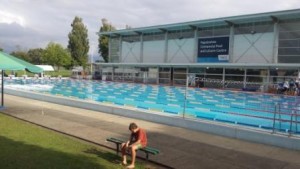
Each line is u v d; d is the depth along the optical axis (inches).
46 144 371.6
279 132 438.3
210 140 434.9
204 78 1625.2
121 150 333.1
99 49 3058.6
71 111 659.4
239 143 422.9
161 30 1852.9
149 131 481.1
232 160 346.0
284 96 1056.8
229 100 916.6
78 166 296.5
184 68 1720.0
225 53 1589.6
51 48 3228.3
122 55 2151.8
